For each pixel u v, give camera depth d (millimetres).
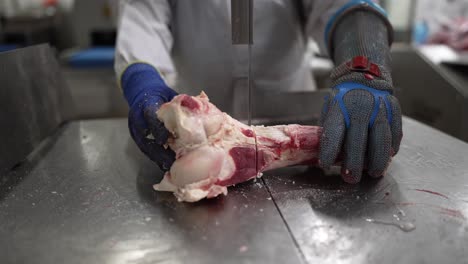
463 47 2213
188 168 803
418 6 2750
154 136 849
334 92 914
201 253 640
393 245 656
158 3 1279
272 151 905
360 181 889
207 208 783
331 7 1283
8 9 3086
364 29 1084
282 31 1421
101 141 1237
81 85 2564
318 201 801
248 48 1010
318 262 614
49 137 1286
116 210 787
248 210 771
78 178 953
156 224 729
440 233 689
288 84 1591
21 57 1083
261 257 627
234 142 868
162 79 1060
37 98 1182
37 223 749
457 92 1618
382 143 853
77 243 681
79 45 2857
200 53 1235
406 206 779
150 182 917
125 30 1190
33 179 954
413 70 1872
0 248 674
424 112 1844
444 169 947
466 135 1618
